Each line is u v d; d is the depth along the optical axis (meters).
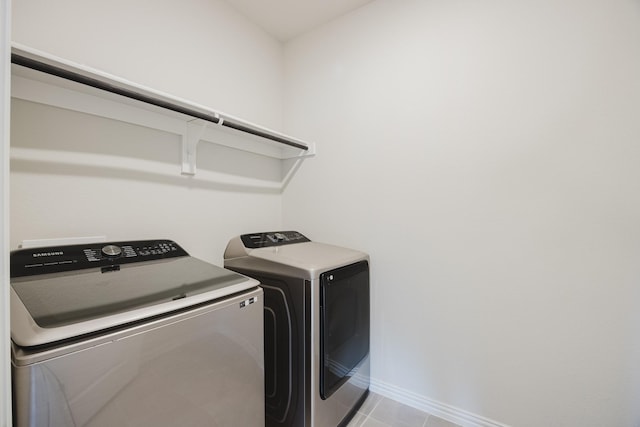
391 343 1.78
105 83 1.05
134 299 0.83
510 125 1.40
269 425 1.46
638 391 1.17
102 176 1.28
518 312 1.41
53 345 0.60
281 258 1.47
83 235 1.23
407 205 1.72
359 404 1.69
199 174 1.70
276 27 2.12
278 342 1.43
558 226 1.31
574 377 1.29
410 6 1.69
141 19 1.41
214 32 1.77
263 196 2.16
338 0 1.83
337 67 2.01
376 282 1.84
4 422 0.51
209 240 1.77
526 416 1.40
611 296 1.21
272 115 2.22
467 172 1.52
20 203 1.07
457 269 1.57
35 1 1.08
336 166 2.02
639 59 1.14
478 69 1.48
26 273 0.94
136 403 0.72
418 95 1.67
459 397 1.57
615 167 1.19
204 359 0.89
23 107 1.06
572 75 1.26
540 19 1.32
